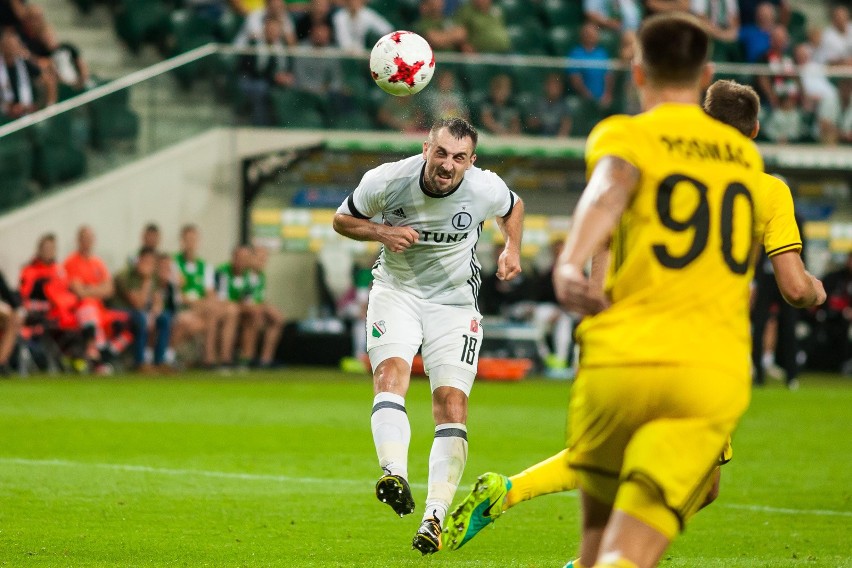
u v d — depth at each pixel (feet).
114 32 241.35
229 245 219.61
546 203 229.25
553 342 209.77
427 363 70.49
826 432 131.44
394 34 79.56
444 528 61.52
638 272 42.42
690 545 71.51
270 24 223.71
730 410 41.78
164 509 79.92
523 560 65.92
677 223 42.32
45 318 187.62
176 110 215.92
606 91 223.30
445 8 245.86
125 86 211.61
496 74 219.82
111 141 211.00
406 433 65.92
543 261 217.56
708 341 41.86
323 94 219.20
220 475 94.89
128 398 152.76
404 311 70.74
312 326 211.82
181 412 138.72
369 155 222.89
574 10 251.80
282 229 223.10
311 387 173.37
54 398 150.71
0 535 70.13
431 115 219.00
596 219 40.96
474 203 70.18
